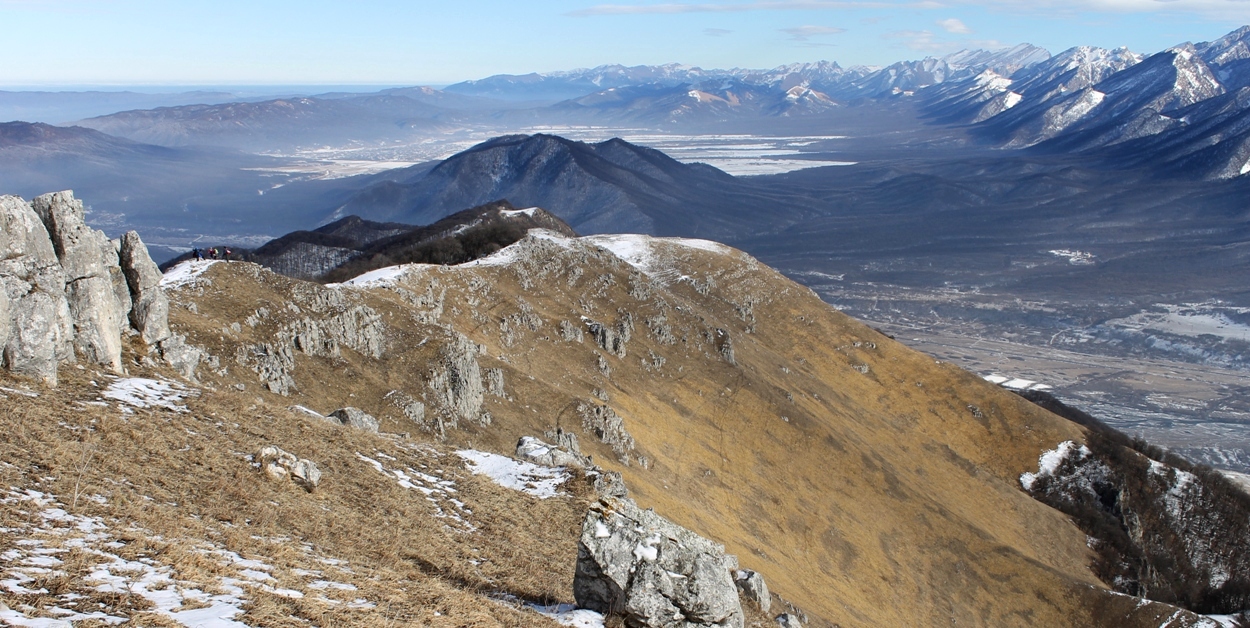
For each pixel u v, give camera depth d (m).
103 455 31.28
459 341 98.12
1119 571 149.00
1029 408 188.50
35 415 33.56
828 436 143.00
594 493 47.66
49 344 39.69
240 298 84.12
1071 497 168.25
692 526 92.62
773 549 106.06
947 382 194.88
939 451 170.62
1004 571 124.38
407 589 26.31
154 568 21.97
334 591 23.89
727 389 147.88
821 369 191.50
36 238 42.81
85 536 23.20
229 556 24.89
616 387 131.75
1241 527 169.50
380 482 39.75
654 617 27.47
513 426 98.00
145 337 53.84
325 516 33.09
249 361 73.75
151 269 55.31
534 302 151.50
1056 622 117.62
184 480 31.83
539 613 27.34
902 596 112.00
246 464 35.75
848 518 124.81
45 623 16.89
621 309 159.38
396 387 87.75
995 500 158.12
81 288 45.22
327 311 89.75
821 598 95.44
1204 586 157.38
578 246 183.25
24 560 20.22
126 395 41.09
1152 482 174.50
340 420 54.19
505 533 38.50
